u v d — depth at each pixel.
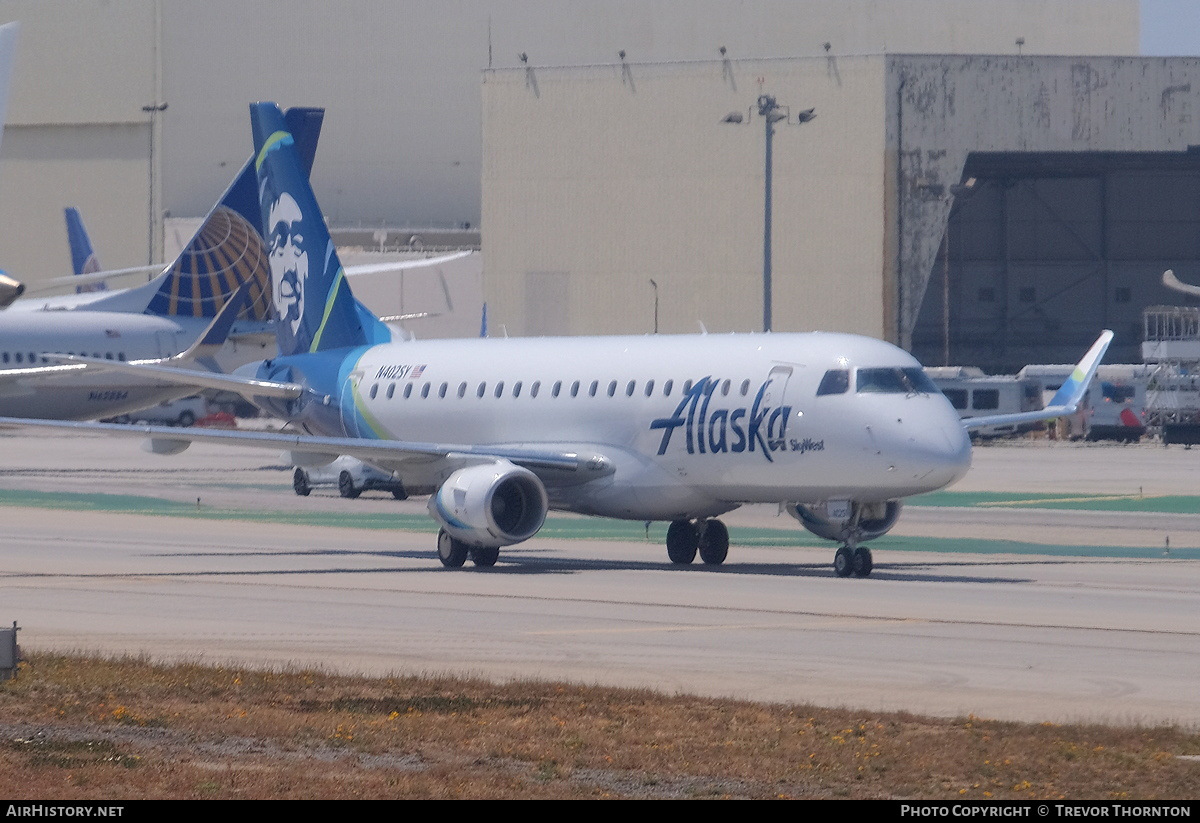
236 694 73.56
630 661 85.19
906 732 65.50
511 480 136.62
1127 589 119.50
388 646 90.56
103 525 179.38
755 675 80.88
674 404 137.38
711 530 143.50
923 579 127.38
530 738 64.19
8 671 75.44
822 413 127.88
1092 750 61.41
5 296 74.00
